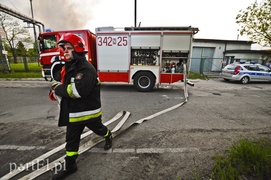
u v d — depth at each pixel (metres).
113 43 6.46
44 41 6.70
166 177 1.85
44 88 7.34
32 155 2.25
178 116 3.89
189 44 6.24
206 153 2.34
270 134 2.96
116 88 7.62
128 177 1.85
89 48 6.48
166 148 2.47
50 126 3.24
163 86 8.30
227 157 2.20
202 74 13.74
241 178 1.79
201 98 5.84
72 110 1.75
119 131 2.97
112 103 4.99
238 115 4.04
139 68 6.59
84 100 1.78
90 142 2.58
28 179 1.80
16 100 5.23
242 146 2.14
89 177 1.84
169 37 6.25
